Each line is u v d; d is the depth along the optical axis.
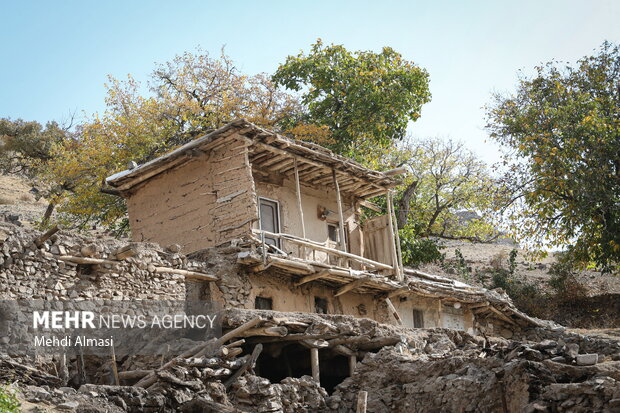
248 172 21.61
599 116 32.44
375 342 19.30
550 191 31.94
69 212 32.69
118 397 13.74
